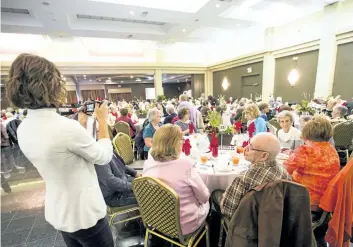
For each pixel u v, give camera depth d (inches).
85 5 193.0
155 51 427.8
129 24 278.2
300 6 223.3
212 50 453.4
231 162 70.1
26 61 25.0
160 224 48.7
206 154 78.6
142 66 420.8
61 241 69.1
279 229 34.0
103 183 58.4
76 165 28.8
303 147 58.7
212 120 83.2
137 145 119.0
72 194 29.1
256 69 344.2
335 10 218.2
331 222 49.8
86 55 385.1
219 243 62.0
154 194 44.6
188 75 524.4
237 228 37.1
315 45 248.5
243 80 384.5
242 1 203.6
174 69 452.1
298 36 269.0
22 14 228.4
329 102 169.6
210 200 61.9
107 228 34.9
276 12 249.1
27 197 100.4
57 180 28.2
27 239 70.6
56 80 27.0
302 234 35.9
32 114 26.9
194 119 156.5
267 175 40.7
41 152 26.5
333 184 48.8
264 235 34.1
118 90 685.3
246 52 356.2
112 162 63.3
